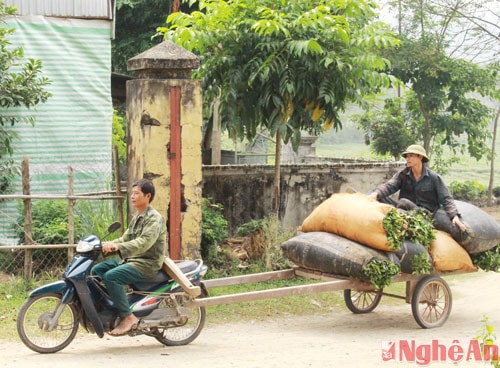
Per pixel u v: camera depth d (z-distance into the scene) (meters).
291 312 9.20
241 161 20.23
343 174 13.42
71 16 11.77
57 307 6.78
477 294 10.69
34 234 10.17
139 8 19.83
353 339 7.84
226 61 10.23
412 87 18.09
